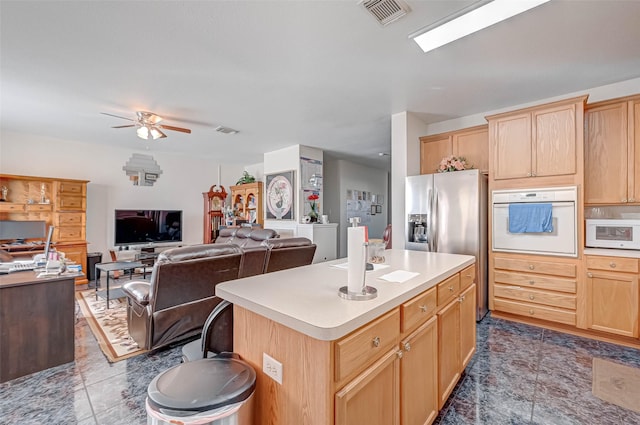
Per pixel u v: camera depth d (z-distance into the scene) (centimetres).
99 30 215
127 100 348
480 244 326
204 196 723
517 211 307
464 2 188
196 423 95
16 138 485
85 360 238
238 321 131
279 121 431
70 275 236
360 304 115
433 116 407
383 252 210
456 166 361
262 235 513
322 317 101
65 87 312
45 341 223
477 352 252
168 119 421
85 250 502
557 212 288
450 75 288
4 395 193
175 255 233
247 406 106
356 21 206
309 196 600
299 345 103
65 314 232
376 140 543
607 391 197
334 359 96
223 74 285
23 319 215
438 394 165
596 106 295
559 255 287
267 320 116
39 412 177
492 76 289
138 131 396
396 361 125
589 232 290
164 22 207
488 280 345
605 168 292
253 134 502
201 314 258
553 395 193
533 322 310
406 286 141
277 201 624
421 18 203
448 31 217
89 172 563
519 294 310
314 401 98
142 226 618
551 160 295
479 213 323
